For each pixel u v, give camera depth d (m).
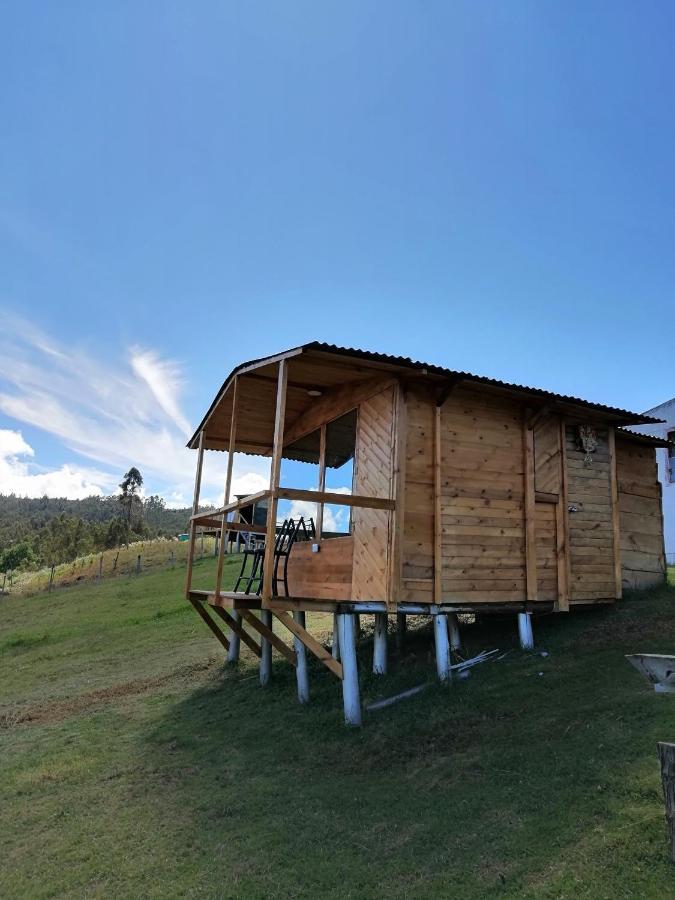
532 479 9.20
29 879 4.84
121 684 11.47
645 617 8.88
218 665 11.67
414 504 8.18
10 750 8.39
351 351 7.54
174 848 5.05
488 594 8.53
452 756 5.84
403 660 9.33
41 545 79.50
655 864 3.66
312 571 10.07
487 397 9.02
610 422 10.38
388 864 4.30
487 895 3.74
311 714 8.02
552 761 5.21
